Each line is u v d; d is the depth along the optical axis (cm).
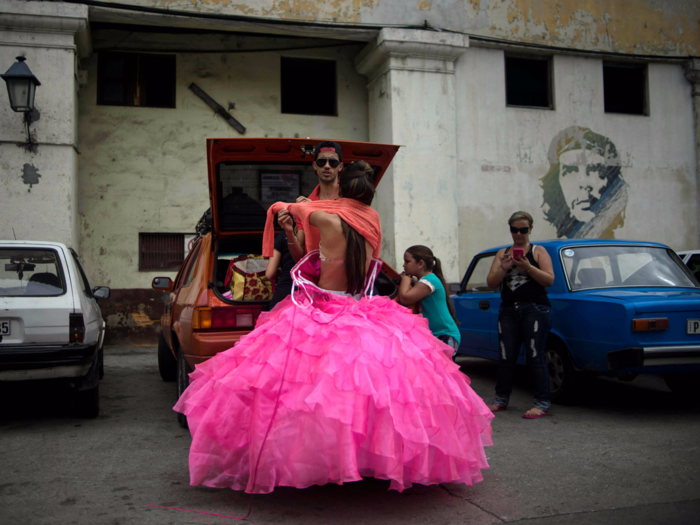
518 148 1127
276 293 394
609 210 1182
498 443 410
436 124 1048
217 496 306
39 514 280
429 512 283
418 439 257
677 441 412
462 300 698
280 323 290
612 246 580
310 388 264
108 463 366
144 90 1042
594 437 423
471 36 1073
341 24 1001
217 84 1065
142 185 1024
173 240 1045
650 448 394
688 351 459
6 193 845
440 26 1055
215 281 439
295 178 495
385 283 491
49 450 395
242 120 1076
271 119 1091
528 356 494
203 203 1050
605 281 544
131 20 927
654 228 1212
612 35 1178
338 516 278
